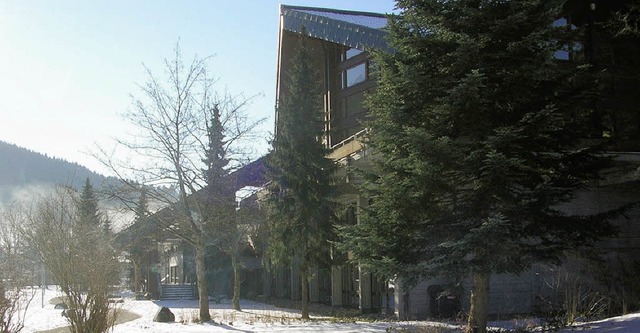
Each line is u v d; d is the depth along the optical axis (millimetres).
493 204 12789
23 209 30656
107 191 22375
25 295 20484
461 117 12914
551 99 13273
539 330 14266
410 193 13078
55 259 14727
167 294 48156
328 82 34188
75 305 14312
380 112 14414
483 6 13078
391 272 13188
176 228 26797
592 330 13133
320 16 30203
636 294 19984
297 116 25172
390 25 14438
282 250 25328
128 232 26516
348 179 24125
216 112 23984
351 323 19844
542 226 13172
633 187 23484
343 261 25406
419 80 13078
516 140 12461
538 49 13039
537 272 21594
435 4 13344
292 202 25125
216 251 43125
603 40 25219
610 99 25000
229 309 32375
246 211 29969
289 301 35750
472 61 12930
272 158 25516
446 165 12578
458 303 21016
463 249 12219
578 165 13492
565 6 25047
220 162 24047
